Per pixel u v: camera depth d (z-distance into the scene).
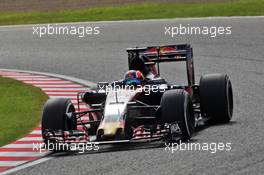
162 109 34.69
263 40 71.75
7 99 54.84
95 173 30.80
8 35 88.81
